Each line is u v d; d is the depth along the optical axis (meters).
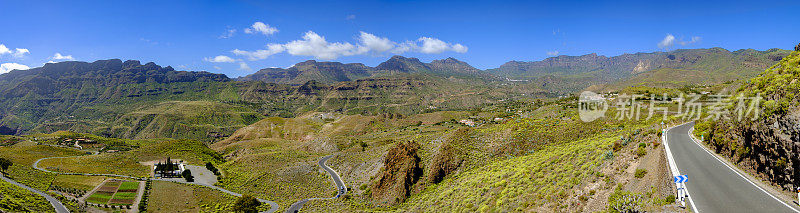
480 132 74.69
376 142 147.12
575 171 32.78
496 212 32.19
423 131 194.38
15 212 51.59
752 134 23.91
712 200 19.83
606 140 41.19
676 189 21.00
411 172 66.31
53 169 98.81
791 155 19.20
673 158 27.89
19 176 84.56
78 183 86.38
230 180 103.31
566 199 28.11
